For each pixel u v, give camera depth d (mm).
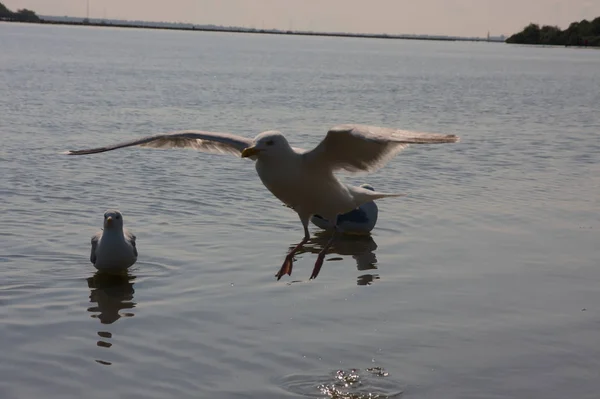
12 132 8727
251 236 4977
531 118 12266
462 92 18250
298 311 3881
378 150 2877
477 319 3818
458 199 6031
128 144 3115
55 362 3365
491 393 3201
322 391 3193
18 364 3342
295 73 24516
